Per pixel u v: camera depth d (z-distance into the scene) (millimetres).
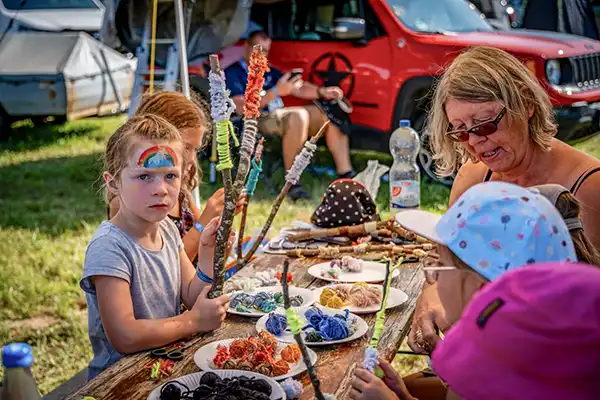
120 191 2715
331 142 8281
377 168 4859
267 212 7680
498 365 1507
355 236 4035
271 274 3420
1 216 8125
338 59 8281
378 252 3814
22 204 8625
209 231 2945
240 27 7938
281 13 8602
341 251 3818
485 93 2785
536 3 10781
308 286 3383
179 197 3490
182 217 3518
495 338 1501
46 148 11414
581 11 10938
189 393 2191
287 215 7586
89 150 11289
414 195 4508
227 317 2932
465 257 1865
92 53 10914
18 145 11484
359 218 4105
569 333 1435
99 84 10953
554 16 10758
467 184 3301
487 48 2920
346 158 8336
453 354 1580
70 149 11336
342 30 8094
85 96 10781
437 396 2854
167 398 2160
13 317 5602
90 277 2666
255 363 2416
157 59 8156
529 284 1526
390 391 2031
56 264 6660
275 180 8633
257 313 2926
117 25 8141
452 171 3314
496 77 2791
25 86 10539
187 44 7992
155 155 2645
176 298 2910
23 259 6785
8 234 7512
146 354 2572
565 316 1454
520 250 1806
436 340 2811
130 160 2654
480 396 1513
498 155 2871
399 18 8047
